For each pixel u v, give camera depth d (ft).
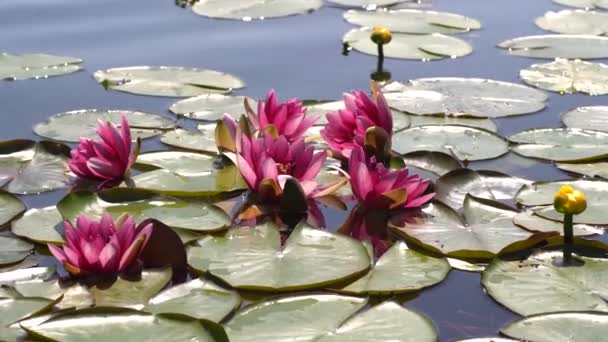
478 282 13.47
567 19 29.01
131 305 12.49
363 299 12.62
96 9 29.86
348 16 29.12
